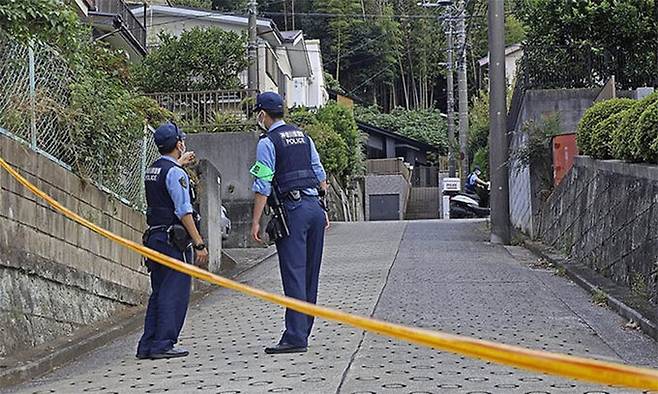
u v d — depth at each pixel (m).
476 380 5.31
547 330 7.13
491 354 2.14
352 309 8.30
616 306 7.92
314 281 6.48
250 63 20.81
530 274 10.70
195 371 5.86
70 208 7.82
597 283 9.20
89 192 8.36
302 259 6.32
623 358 6.09
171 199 6.47
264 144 6.32
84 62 8.75
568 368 2.03
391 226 18.97
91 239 8.29
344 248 14.52
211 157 16.36
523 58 15.88
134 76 17.86
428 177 46.75
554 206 13.26
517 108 16.23
